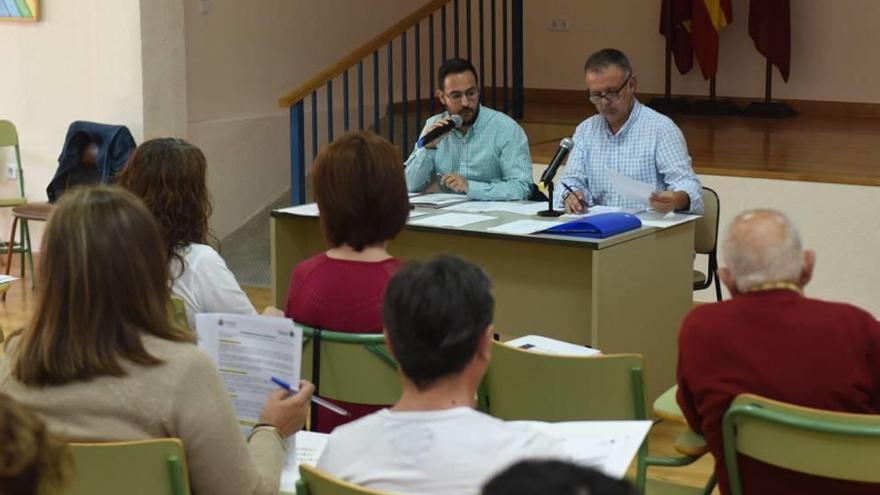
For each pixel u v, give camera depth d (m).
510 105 8.82
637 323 3.89
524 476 0.91
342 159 2.62
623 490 0.90
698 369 2.33
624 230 3.76
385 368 2.62
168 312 1.90
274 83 7.37
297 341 2.08
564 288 3.96
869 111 8.27
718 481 2.38
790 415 2.16
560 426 2.08
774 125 7.90
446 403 1.71
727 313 2.33
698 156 6.38
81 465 1.83
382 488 1.66
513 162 4.63
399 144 8.01
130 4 6.30
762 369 2.27
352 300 2.63
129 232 1.84
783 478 2.24
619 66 4.32
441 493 1.63
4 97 6.88
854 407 2.26
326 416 2.74
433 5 6.67
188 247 2.75
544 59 9.29
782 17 8.23
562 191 4.51
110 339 1.83
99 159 6.23
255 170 7.24
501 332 4.13
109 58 6.41
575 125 7.45
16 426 1.10
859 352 2.26
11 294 6.09
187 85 6.70
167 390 1.84
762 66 8.59
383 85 8.30
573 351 2.83
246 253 6.77
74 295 1.81
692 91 8.85
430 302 1.69
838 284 5.60
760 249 2.31
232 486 1.89
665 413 2.57
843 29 8.29
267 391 2.13
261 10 7.20
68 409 1.83
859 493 2.19
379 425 1.71
